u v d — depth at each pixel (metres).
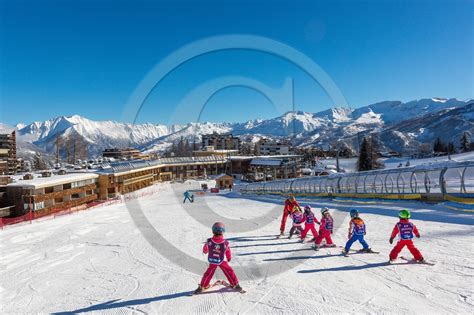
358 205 19.50
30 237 16.12
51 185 35.19
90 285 7.79
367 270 7.54
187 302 6.37
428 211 14.60
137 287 7.42
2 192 32.56
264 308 5.88
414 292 6.16
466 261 7.62
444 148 104.88
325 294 6.32
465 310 5.37
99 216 24.53
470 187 15.10
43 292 7.55
